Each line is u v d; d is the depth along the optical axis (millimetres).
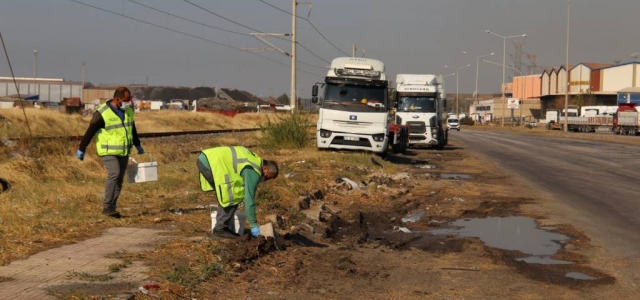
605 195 17609
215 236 9273
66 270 7297
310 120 30500
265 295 7285
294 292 7496
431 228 12797
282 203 12984
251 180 9156
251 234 9477
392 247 10773
